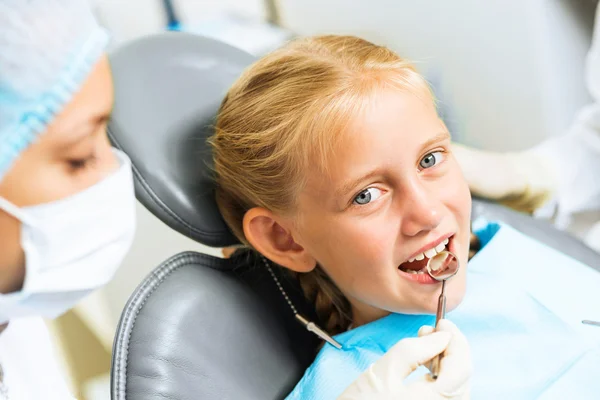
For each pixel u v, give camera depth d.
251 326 0.84
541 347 0.82
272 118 0.77
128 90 0.83
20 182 0.59
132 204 0.71
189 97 0.86
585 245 1.04
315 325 0.87
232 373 0.78
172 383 0.72
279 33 1.71
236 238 0.88
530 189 1.24
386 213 0.74
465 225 0.78
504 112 1.60
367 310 0.88
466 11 1.54
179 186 0.82
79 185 0.64
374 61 0.77
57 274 0.66
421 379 0.68
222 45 0.93
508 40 1.51
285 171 0.76
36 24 0.55
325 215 0.76
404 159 0.72
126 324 0.76
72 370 1.30
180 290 0.79
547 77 1.50
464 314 0.85
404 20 1.63
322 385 0.81
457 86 1.62
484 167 1.17
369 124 0.71
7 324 0.76
